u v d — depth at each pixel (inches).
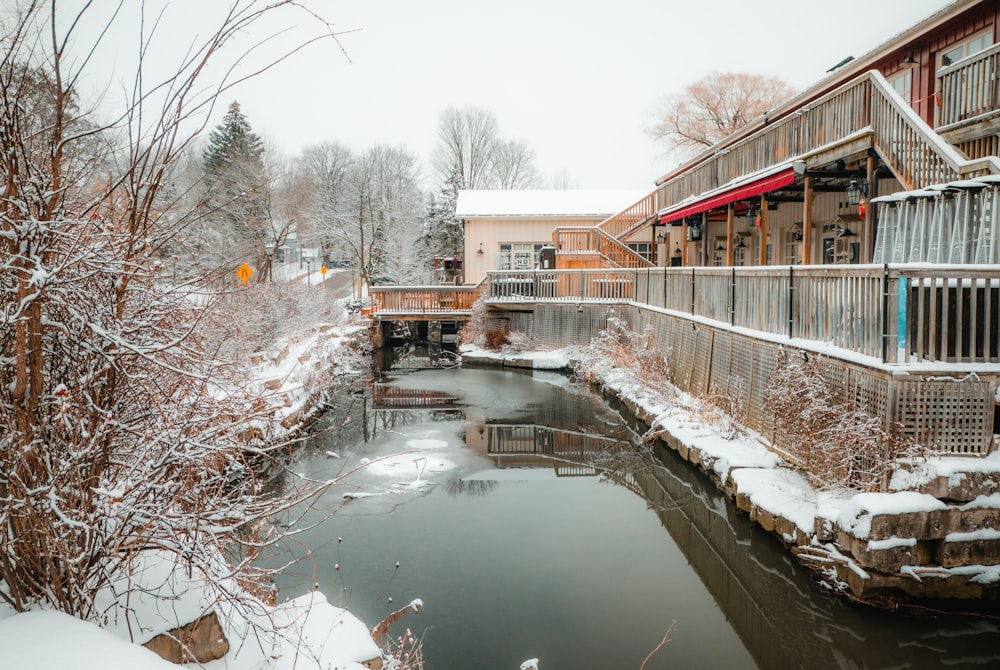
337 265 2026.3
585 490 391.5
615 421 553.6
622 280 796.0
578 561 293.3
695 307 502.6
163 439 123.8
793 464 327.0
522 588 265.9
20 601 114.3
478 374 784.9
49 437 122.2
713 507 358.3
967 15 469.7
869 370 262.1
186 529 119.0
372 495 373.7
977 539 234.1
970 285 247.3
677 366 548.4
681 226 949.8
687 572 285.0
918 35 511.5
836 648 227.3
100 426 117.3
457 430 524.1
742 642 230.4
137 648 103.7
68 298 117.6
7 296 116.2
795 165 454.3
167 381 137.9
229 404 143.5
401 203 1846.7
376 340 1014.4
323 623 155.3
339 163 2217.0
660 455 451.2
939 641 224.8
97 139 127.0
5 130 105.5
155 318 135.4
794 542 276.5
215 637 127.3
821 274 303.9
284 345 642.2
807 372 308.7
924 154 349.4
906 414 245.1
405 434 509.0
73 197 126.1
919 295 245.8
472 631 232.7
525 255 1178.0
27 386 113.7
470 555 296.0
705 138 1526.8
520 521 338.3
